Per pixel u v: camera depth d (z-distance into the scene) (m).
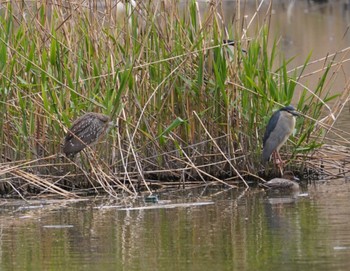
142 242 11.00
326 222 11.83
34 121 14.66
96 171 14.55
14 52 14.67
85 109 14.90
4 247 10.90
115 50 15.09
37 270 9.80
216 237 11.17
